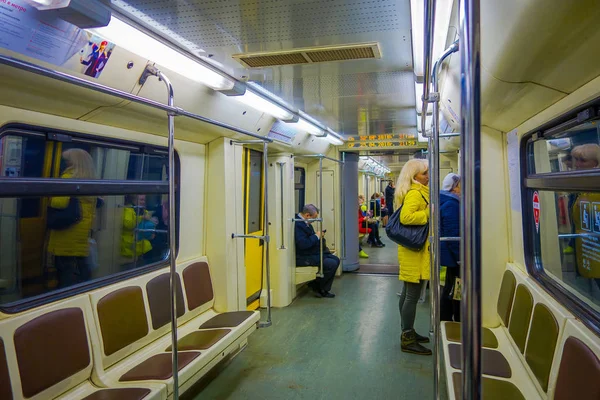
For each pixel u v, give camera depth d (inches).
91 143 107.3
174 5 70.7
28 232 92.7
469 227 31.2
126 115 108.0
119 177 118.0
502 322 124.5
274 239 219.1
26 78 77.5
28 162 91.2
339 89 139.6
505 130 128.5
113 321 108.0
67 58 78.9
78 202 105.3
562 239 92.0
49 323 90.6
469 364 31.5
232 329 135.5
